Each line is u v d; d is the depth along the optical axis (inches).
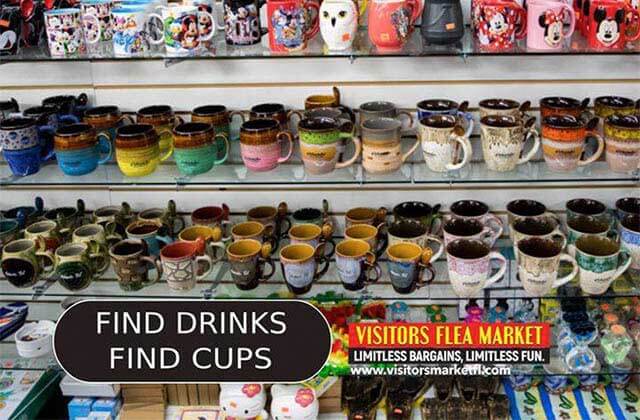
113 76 77.6
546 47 62.5
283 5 62.3
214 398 78.7
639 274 70.6
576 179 66.9
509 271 73.2
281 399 74.0
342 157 69.7
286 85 77.1
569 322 76.3
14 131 66.6
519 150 65.7
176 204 82.8
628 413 76.3
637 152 64.7
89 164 67.8
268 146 66.8
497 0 63.7
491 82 76.0
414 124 77.2
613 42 61.9
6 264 71.6
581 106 70.1
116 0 70.0
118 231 76.5
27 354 76.0
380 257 74.1
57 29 64.6
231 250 70.4
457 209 73.7
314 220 75.9
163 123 71.3
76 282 71.1
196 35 63.7
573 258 68.2
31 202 83.2
